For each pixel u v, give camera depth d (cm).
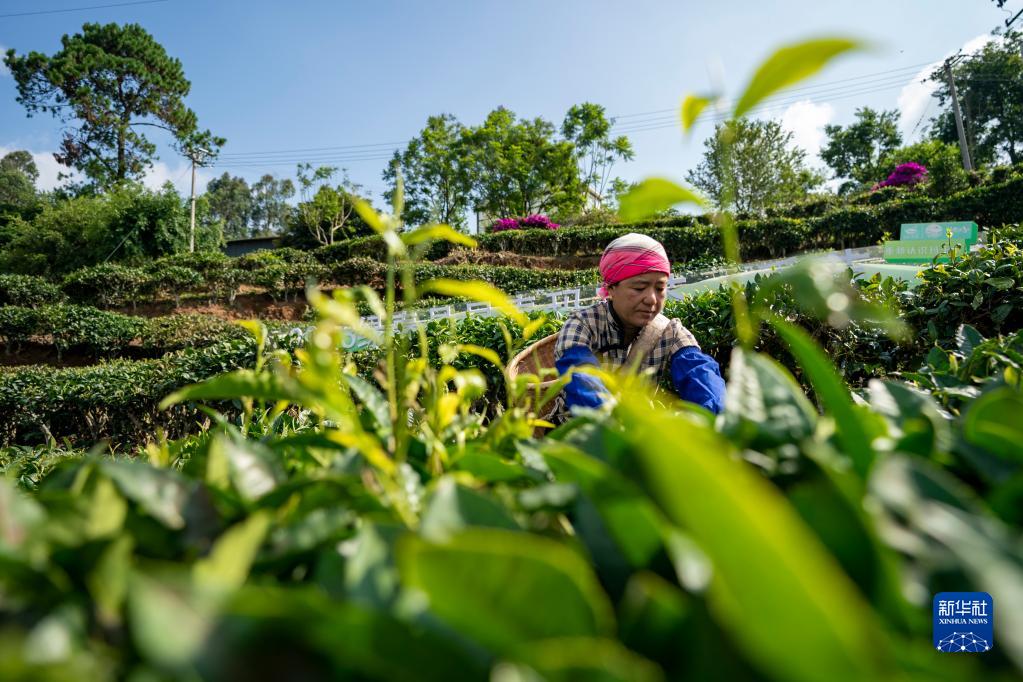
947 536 33
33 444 711
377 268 2098
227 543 34
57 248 2628
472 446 72
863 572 35
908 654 28
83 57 4069
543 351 283
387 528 41
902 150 4228
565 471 51
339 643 30
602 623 31
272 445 73
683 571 33
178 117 4400
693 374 187
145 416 663
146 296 2102
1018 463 51
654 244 222
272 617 29
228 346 677
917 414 65
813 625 23
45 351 1535
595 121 3894
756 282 420
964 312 394
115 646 35
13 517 41
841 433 51
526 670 28
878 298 398
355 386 73
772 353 430
